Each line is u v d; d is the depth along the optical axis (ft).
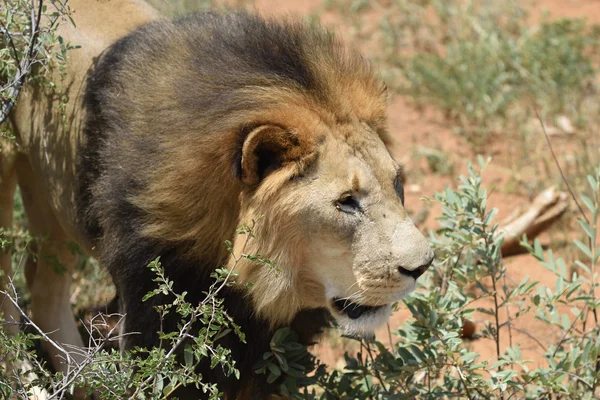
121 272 29.32
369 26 69.82
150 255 28.27
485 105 57.26
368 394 30.99
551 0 70.79
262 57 27.78
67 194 32.76
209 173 27.07
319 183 26.96
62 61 32.01
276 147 26.84
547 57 60.13
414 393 30.53
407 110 59.82
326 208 26.86
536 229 47.09
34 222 37.19
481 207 32.89
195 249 27.89
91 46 32.76
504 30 65.87
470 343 40.32
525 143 54.54
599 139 53.98
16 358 25.70
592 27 64.03
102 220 29.86
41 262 37.68
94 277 43.45
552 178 51.37
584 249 33.55
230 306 28.81
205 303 26.35
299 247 27.61
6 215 37.06
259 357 30.32
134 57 29.94
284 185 26.94
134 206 28.19
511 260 45.91
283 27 29.48
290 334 30.17
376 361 31.89
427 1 71.82
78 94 32.07
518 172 52.31
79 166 31.55
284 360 29.63
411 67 62.54
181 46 29.14
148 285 28.71
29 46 29.32
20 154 35.81
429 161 53.78
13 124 34.73
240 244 27.43
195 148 27.07
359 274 27.12
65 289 38.52
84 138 31.24
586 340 34.63
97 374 25.27
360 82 29.12
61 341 38.01
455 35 65.36
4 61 29.43
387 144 29.99
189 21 30.58
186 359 26.89
